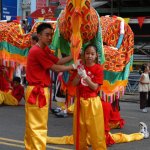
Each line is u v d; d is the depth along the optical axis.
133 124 11.98
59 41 8.20
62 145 8.99
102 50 7.93
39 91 6.90
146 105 15.52
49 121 12.10
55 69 6.93
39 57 6.88
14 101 15.34
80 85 7.09
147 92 15.38
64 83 8.33
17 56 14.42
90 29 7.43
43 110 6.94
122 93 9.42
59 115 12.88
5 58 14.45
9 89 15.50
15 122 11.76
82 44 7.62
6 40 14.37
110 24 9.84
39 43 6.98
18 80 15.46
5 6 30.03
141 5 25.84
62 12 7.95
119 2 26.16
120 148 8.87
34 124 6.90
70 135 9.73
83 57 7.18
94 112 7.05
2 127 10.93
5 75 15.38
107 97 8.99
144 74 15.48
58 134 10.17
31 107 6.91
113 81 9.18
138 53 24.08
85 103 7.06
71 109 13.20
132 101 18.78
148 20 23.42
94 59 7.13
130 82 21.31
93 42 7.90
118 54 9.25
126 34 9.87
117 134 9.52
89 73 7.09
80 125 7.13
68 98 8.85
